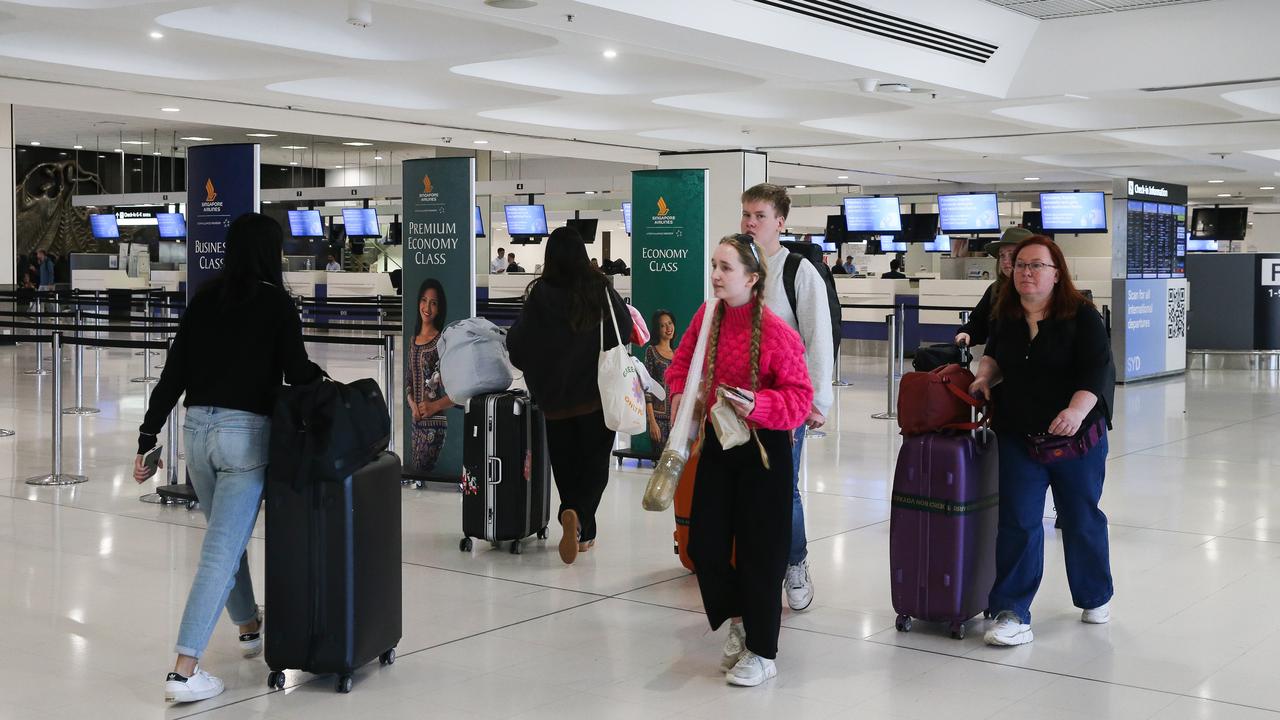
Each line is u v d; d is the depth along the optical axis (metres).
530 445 6.03
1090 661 4.33
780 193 4.63
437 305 7.63
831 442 9.97
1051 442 4.49
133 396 12.73
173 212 29.56
